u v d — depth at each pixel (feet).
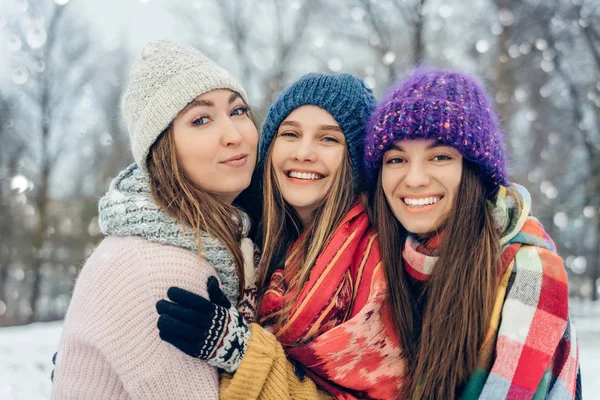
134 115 5.42
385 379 5.23
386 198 5.61
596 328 26.03
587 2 32.14
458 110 4.94
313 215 6.30
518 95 23.39
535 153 34.32
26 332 23.07
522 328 4.60
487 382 4.59
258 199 6.78
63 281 45.75
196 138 5.27
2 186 36.68
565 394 4.80
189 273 4.81
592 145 34.81
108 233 5.21
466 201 5.06
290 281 5.74
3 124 35.76
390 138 5.11
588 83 34.78
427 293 5.27
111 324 4.60
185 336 4.33
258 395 4.70
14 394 13.35
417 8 22.25
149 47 5.59
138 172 5.57
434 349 4.91
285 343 5.36
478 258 4.91
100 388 4.66
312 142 6.02
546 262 4.84
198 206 5.10
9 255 41.50
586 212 34.50
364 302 5.36
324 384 5.20
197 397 4.58
